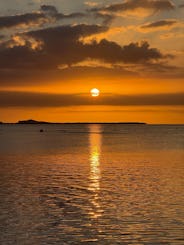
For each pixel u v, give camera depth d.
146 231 22.39
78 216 25.53
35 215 25.70
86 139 148.50
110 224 23.73
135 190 34.66
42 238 21.28
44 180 40.84
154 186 36.81
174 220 24.45
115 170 49.75
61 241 20.88
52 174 45.78
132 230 22.59
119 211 26.81
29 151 84.44
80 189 35.25
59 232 22.30
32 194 32.81
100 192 33.72
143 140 139.88
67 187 36.38
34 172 47.72
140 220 24.53
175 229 22.69
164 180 40.69
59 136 179.50
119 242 20.72
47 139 146.38
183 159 65.75
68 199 30.80
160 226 23.25
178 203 29.09
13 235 21.75
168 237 21.39
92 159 65.69
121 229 22.80
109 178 42.31
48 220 24.58
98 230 22.61
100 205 28.59
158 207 27.86
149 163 58.91
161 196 31.83
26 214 25.98
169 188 35.66
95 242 20.72
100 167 53.34
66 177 43.22
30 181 40.16
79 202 29.64
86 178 42.31
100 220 24.58
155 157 69.69
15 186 37.00
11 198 31.11
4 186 36.97
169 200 30.22
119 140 140.25
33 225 23.50
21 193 33.28
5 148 94.19
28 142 123.06
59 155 73.81
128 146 103.62
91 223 23.94
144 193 33.19
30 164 57.56
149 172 47.53
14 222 24.12
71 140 138.88
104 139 148.38
